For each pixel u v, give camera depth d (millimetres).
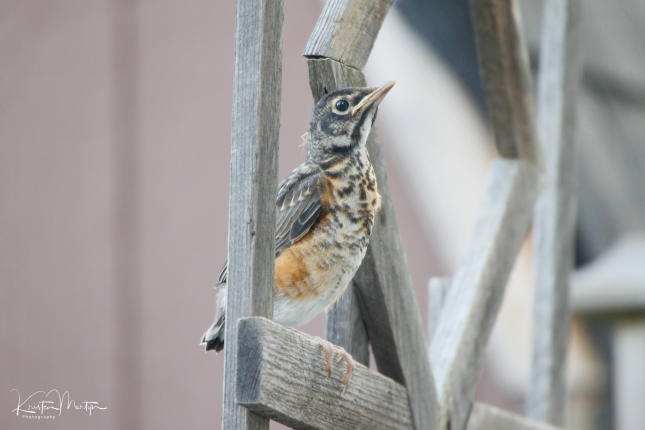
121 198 13891
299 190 6082
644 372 13094
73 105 14328
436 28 13977
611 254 13914
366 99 6246
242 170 5148
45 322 13773
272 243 5180
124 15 14352
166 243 13602
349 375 5617
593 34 15297
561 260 10266
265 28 5242
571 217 10422
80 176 14109
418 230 12492
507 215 8148
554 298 10117
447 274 12156
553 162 10336
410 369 6488
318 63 6055
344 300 6434
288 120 13172
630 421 13062
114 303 13594
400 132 12703
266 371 4949
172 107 13938
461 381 7258
